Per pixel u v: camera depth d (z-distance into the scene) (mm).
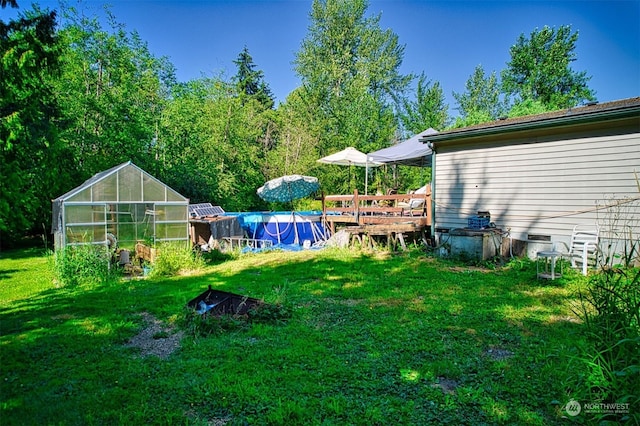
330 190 22578
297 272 8344
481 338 4250
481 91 29922
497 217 9570
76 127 17000
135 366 3734
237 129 24141
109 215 10164
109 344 4383
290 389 3172
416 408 2846
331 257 10250
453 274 7699
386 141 23438
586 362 2836
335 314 5262
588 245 7652
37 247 15258
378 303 5762
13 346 4324
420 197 11250
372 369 3516
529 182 8992
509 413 2740
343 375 3400
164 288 7348
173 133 21328
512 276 7410
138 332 4852
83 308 5969
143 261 10172
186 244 11469
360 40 28719
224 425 2709
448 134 10062
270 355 3883
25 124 10633
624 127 7652
